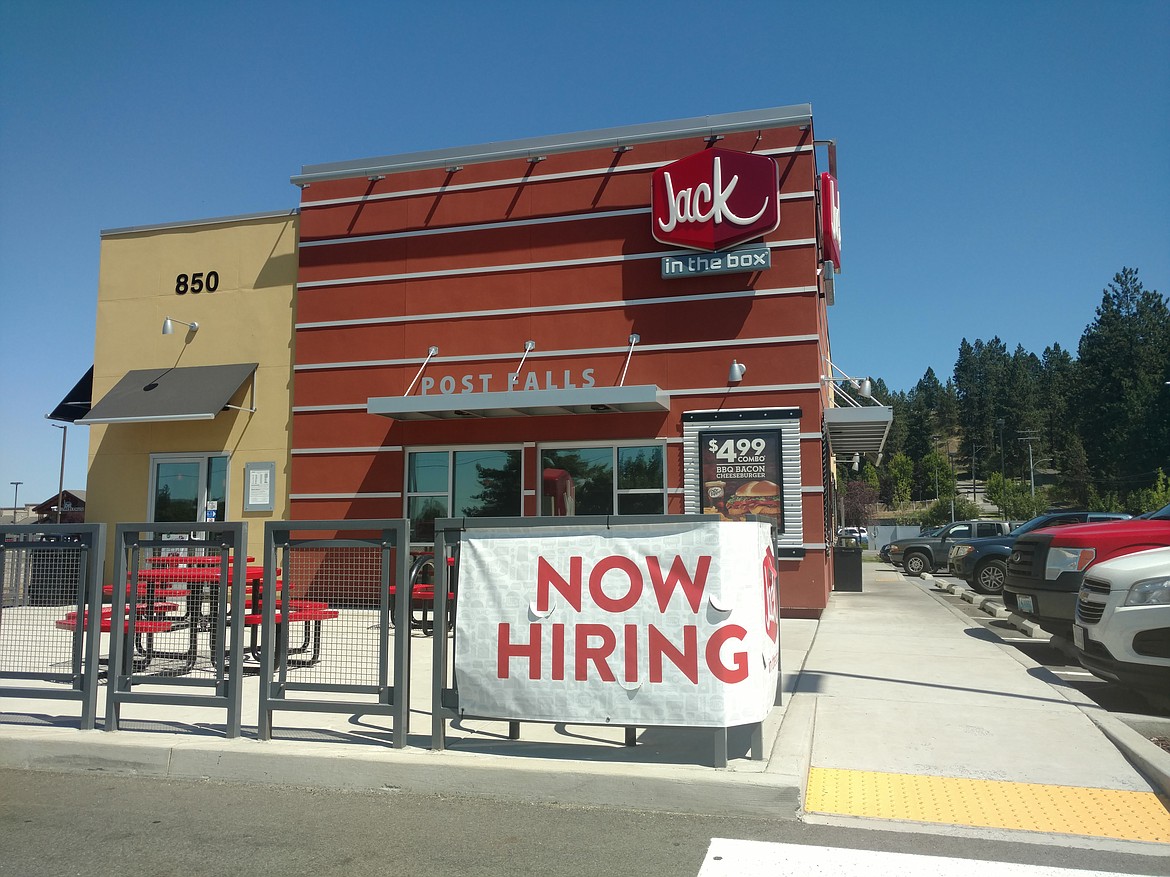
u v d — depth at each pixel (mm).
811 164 13320
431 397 13367
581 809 5020
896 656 9156
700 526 5285
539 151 14531
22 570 6652
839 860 4195
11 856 4383
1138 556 7379
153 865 4250
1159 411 82625
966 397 149125
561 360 14148
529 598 5512
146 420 15031
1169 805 4844
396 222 15203
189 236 16500
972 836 4480
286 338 15766
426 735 6234
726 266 13367
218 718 6832
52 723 6633
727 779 4926
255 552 15289
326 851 4406
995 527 24109
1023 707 6840
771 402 13164
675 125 13992
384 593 5961
